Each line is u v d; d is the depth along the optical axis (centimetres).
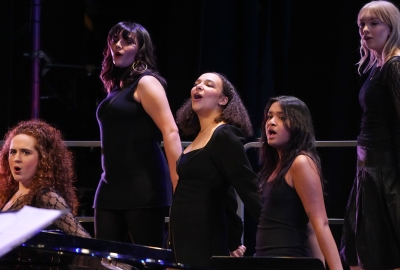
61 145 880
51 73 1727
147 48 1013
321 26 1543
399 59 897
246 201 881
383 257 903
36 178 844
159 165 977
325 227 820
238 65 1585
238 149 891
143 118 970
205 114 946
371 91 919
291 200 836
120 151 966
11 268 638
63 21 1775
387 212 905
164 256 573
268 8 1611
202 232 879
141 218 953
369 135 925
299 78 1566
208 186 891
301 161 831
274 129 861
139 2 1692
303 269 611
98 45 1781
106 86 1033
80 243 539
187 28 1579
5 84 1561
